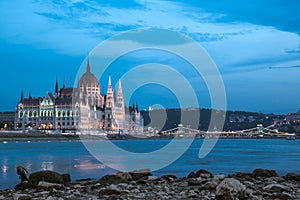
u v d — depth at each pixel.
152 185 26.50
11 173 50.94
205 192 21.97
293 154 118.06
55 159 87.06
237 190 18.19
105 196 20.94
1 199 21.06
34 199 20.38
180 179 30.33
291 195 20.39
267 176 32.25
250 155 110.19
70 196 21.39
